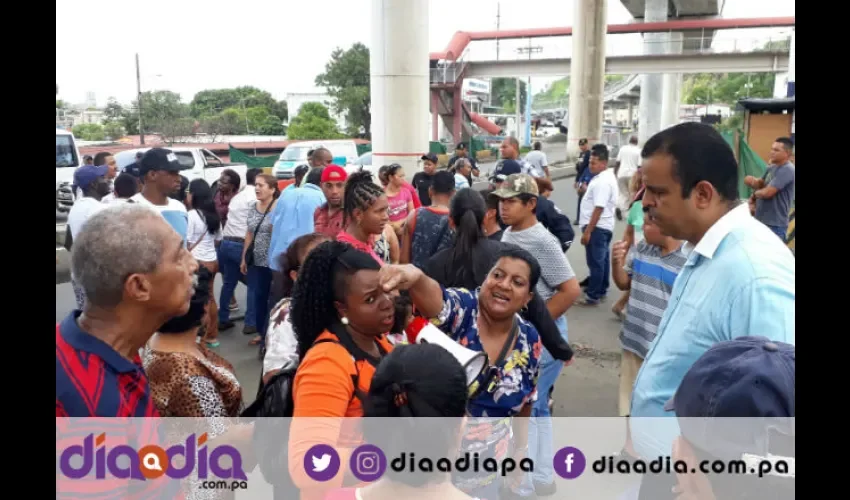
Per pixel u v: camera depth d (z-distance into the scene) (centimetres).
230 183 709
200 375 213
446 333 236
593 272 739
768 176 730
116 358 159
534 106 11600
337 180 466
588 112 3634
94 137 4222
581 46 3581
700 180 180
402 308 214
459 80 4041
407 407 139
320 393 178
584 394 488
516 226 362
